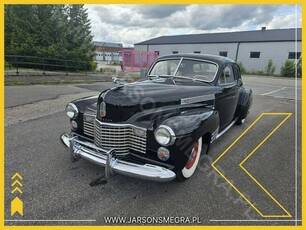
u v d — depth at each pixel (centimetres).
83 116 289
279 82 1738
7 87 856
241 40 2998
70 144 257
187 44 3509
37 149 333
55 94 775
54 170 277
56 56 1800
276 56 2694
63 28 2078
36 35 1911
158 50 3947
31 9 1947
